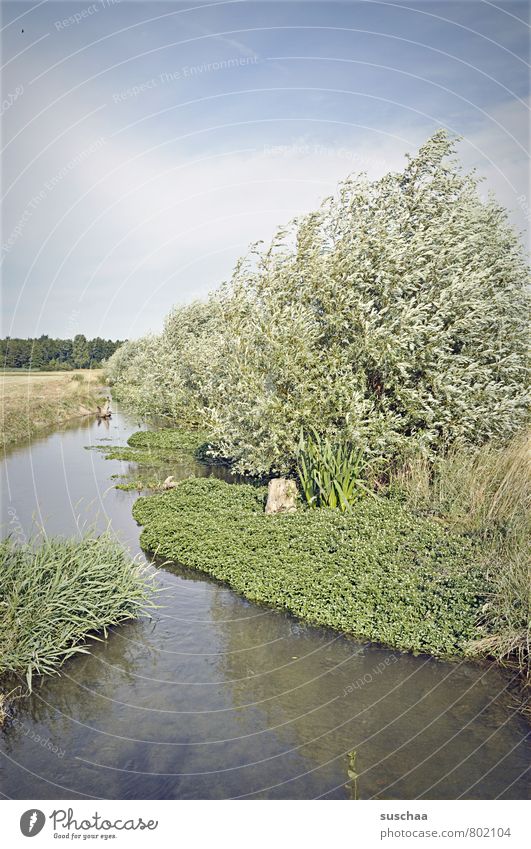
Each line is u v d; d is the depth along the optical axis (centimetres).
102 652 812
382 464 1309
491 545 927
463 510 1060
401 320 1195
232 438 1495
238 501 1348
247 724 646
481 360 1309
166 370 2731
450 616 807
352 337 1276
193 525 1217
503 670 739
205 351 2284
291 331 1267
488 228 1468
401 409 1277
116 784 554
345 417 1217
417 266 1285
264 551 1045
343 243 1306
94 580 877
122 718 662
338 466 1198
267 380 1343
